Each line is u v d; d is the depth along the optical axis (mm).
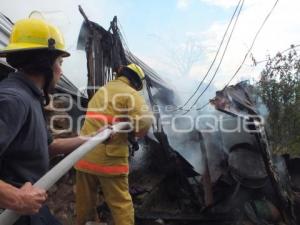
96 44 5016
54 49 1769
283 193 4488
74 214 4496
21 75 1729
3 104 1540
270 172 4469
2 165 1622
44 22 1845
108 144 3547
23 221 1723
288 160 5711
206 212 4734
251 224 4660
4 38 4020
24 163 1661
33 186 1582
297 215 4629
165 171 5211
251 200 4820
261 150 4500
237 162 4750
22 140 1630
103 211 4598
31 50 1727
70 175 4766
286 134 7105
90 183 3754
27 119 1642
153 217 4672
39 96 1768
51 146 2121
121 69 3881
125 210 3654
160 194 5113
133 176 5355
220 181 4840
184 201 5023
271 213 4676
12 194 1485
